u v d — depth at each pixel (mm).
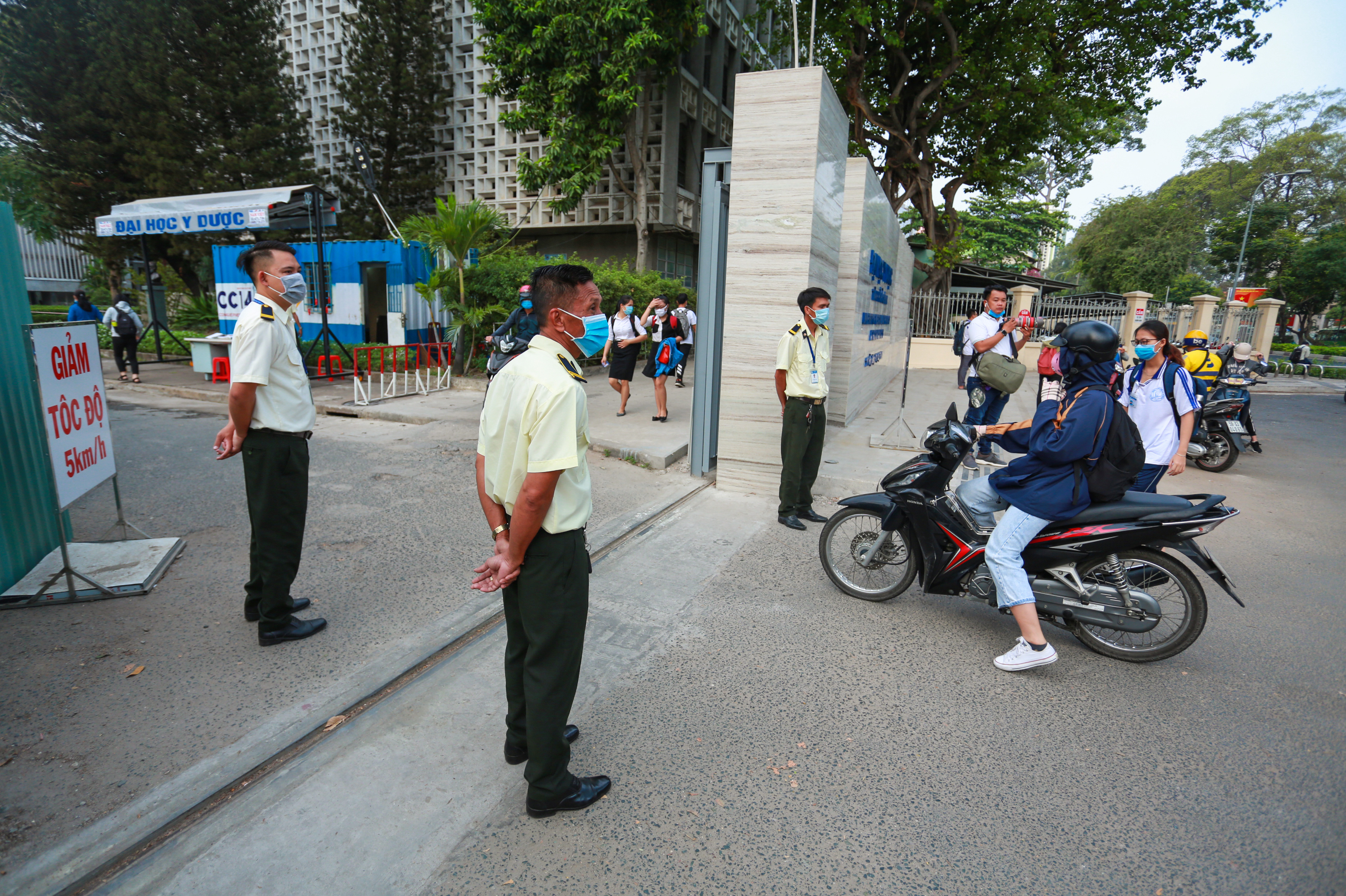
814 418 5344
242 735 2697
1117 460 3254
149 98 16609
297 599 3848
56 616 3643
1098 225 45094
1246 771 2699
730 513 5891
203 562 4395
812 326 5309
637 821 2363
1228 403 7855
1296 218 44062
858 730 2916
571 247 21906
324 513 5441
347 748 2686
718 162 6383
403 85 20172
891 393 13617
